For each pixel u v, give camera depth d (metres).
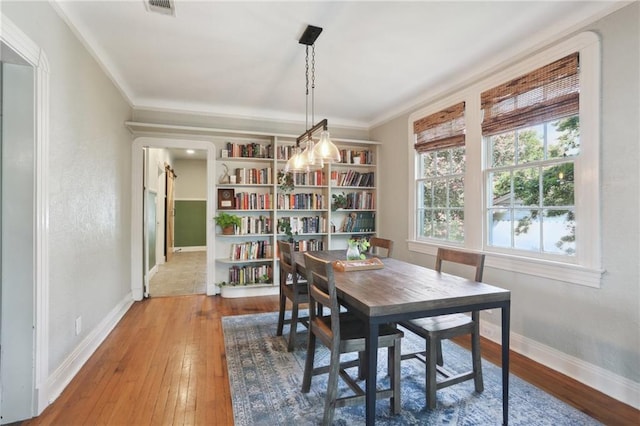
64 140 2.11
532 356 2.51
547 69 2.40
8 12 1.53
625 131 1.96
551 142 2.43
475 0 2.06
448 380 1.94
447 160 3.53
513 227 2.75
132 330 3.06
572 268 2.22
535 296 2.50
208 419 1.77
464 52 2.76
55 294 1.99
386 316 1.53
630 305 1.94
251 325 3.21
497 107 2.85
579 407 1.89
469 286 1.89
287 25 2.36
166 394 2.00
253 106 4.27
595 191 2.10
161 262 6.89
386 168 4.62
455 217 3.41
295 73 3.21
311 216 4.77
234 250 4.29
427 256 3.76
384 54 2.80
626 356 1.95
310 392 2.04
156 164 5.98
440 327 1.94
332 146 2.58
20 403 1.75
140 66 3.05
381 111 4.46
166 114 4.10
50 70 1.92
